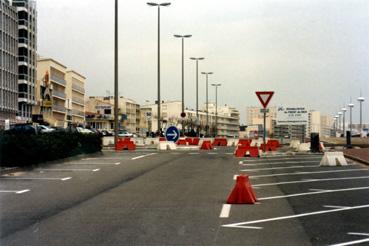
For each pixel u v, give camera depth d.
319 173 20.75
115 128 40.44
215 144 57.31
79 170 21.41
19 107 102.88
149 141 57.12
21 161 22.64
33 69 110.25
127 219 10.66
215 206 12.33
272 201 13.18
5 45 95.12
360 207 12.21
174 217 10.88
